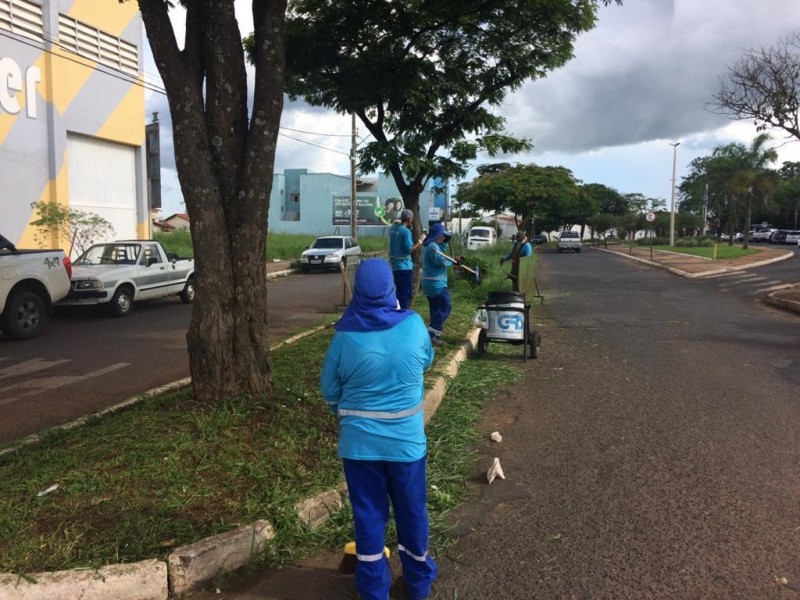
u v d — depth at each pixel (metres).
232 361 5.40
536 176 42.31
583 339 10.59
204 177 5.17
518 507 4.39
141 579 3.33
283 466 4.54
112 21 19.48
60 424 6.07
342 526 4.08
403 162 10.71
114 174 20.27
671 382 7.59
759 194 45.50
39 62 17.16
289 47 10.60
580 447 5.49
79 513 3.88
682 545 3.81
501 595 3.37
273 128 5.33
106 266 13.88
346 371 3.14
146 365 8.86
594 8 10.42
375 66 10.73
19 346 10.26
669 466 5.01
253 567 3.65
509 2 10.07
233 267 5.36
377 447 3.11
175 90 5.07
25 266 10.70
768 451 5.27
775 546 3.77
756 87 14.31
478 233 39.34
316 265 26.67
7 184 16.39
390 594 3.43
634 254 39.34
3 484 4.27
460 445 5.59
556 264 31.89
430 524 4.15
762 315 13.30
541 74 11.59
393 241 9.95
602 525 4.09
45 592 3.21
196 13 5.18
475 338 10.02
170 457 4.56
